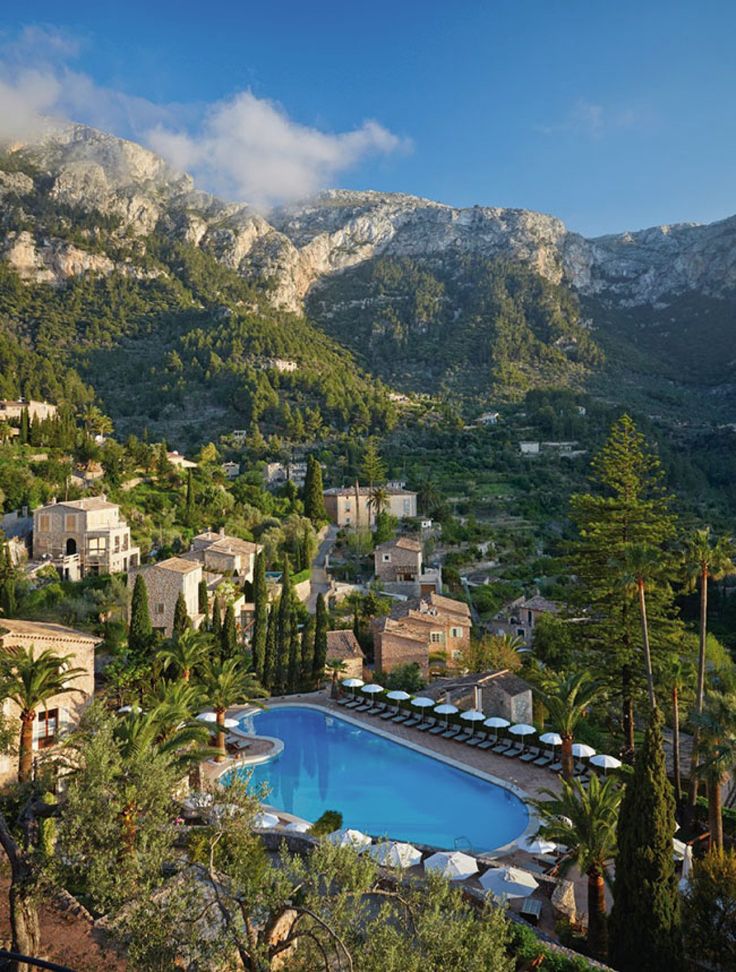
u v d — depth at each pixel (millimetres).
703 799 40750
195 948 15453
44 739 37562
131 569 70750
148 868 17406
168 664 53219
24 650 34938
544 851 33062
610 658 50250
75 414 170625
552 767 45406
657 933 23859
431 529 124062
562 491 151000
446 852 30891
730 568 43688
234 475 157875
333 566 103562
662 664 47531
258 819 31484
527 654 75875
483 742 49688
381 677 64562
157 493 109938
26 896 18344
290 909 15625
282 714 56969
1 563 66750
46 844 21109
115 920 17547
